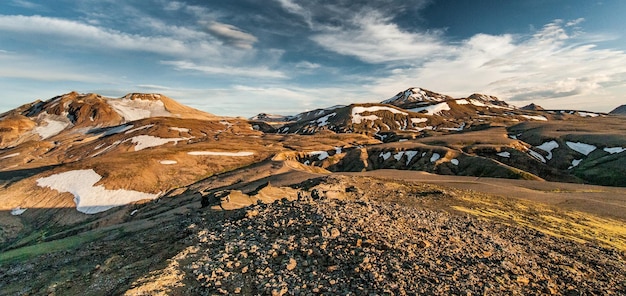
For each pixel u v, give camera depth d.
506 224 38.19
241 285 16.72
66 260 30.06
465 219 38.12
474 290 16.67
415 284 16.73
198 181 136.25
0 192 120.06
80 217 106.12
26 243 89.81
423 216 31.36
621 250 31.38
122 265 22.70
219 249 20.88
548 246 29.61
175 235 27.98
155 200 119.25
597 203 57.75
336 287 16.47
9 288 24.97
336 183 59.69
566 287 19.31
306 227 23.06
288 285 16.67
